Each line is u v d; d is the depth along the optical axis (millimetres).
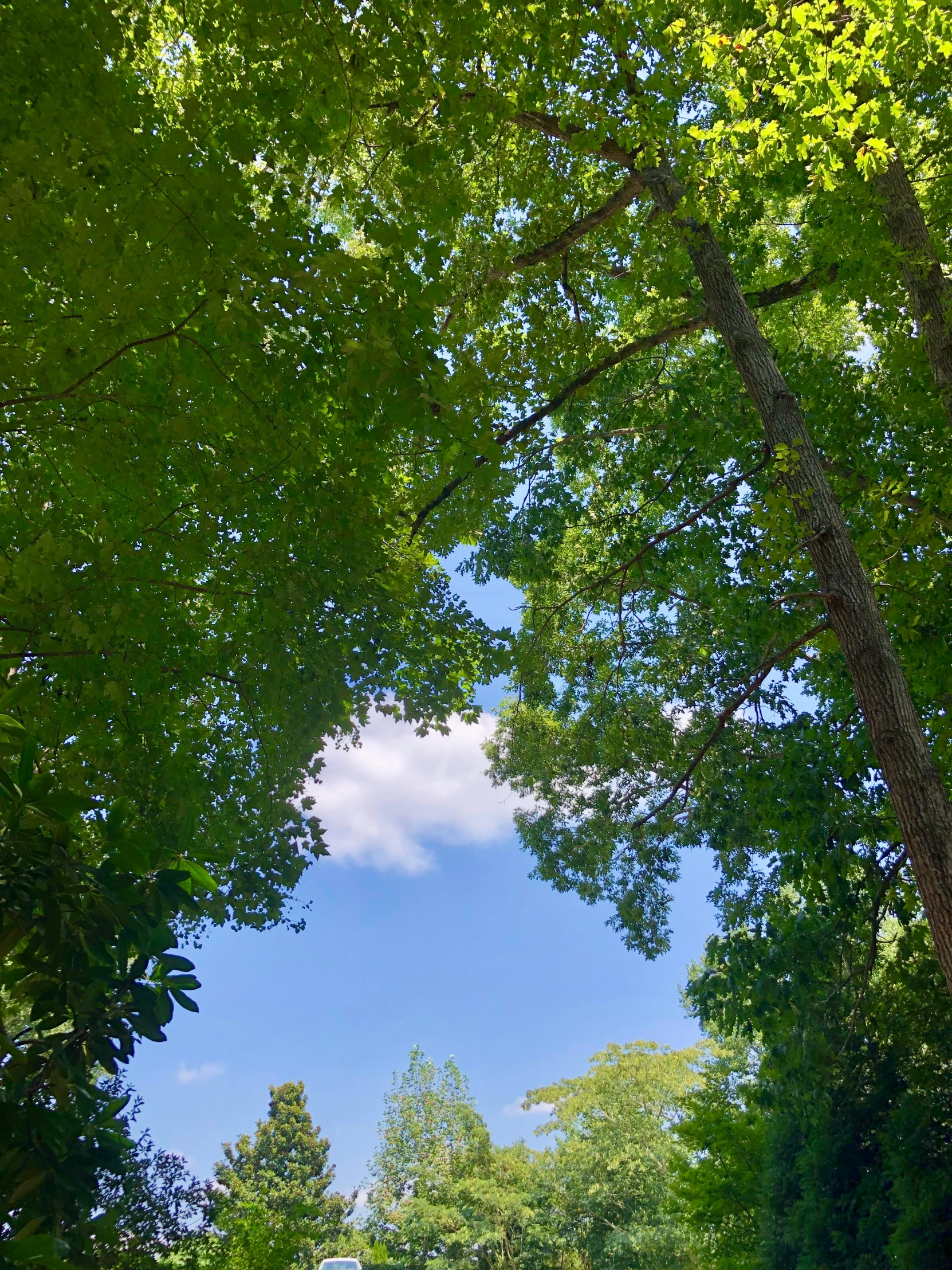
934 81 8375
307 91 5578
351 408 5684
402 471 9703
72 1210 2314
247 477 6316
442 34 5773
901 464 9930
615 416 12523
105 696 6148
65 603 5551
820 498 7418
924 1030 11742
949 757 8008
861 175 8469
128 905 2559
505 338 10180
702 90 10000
